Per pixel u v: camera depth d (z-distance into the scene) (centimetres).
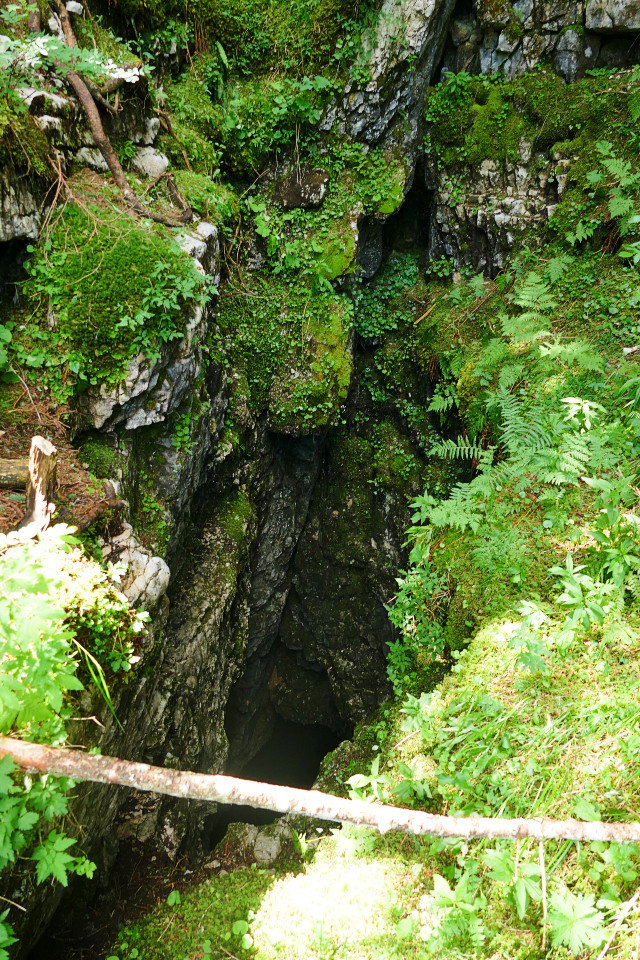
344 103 598
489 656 374
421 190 718
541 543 418
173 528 471
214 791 224
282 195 620
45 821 270
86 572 301
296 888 342
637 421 442
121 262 403
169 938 342
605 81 612
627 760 292
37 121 395
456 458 673
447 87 647
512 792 301
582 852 271
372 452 748
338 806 234
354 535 768
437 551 460
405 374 709
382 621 763
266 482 684
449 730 346
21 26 412
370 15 564
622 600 352
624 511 407
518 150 640
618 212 561
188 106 557
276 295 622
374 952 287
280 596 781
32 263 394
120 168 448
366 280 723
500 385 519
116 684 317
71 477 379
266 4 575
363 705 782
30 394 389
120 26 507
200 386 488
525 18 618
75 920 380
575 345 521
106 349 399
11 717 226
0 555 270
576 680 337
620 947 244
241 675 691
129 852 440
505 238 655
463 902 276
